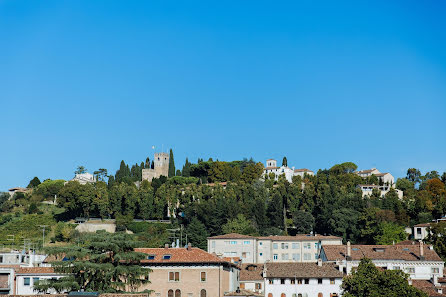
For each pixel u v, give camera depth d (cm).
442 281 12119
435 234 16438
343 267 12662
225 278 11181
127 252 10112
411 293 9669
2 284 10412
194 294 10644
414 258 13125
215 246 16738
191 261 10681
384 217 19388
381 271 10188
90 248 10150
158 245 17800
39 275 10600
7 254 12700
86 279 9644
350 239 19200
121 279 10231
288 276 12362
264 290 12381
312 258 17138
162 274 10744
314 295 12244
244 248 16638
